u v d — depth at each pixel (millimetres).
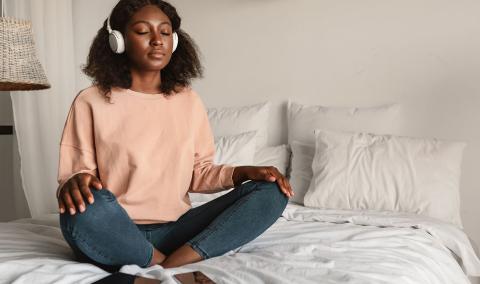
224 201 1431
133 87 1513
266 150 2719
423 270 1415
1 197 3227
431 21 2562
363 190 2166
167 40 1462
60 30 3037
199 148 1607
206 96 3156
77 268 1157
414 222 1872
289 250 1427
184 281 1084
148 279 1077
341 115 2645
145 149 1428
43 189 2889
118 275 1080
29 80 2217
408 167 2172
